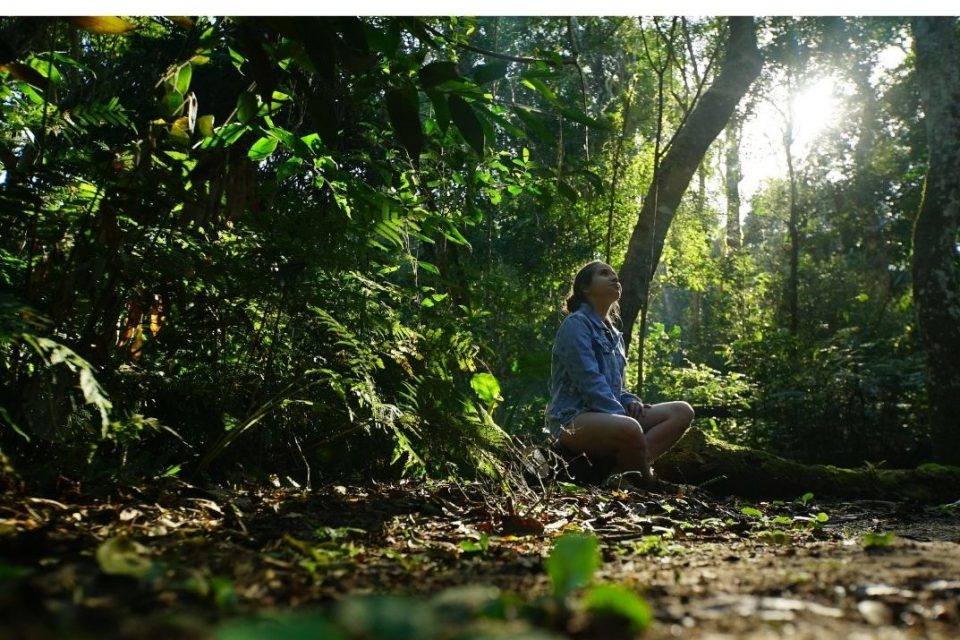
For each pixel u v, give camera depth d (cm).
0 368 363
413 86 312
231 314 466
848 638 139
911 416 1268
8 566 178
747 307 2348
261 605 172
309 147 429
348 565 235
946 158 1054
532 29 1267
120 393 405
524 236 1324
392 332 513
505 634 114
